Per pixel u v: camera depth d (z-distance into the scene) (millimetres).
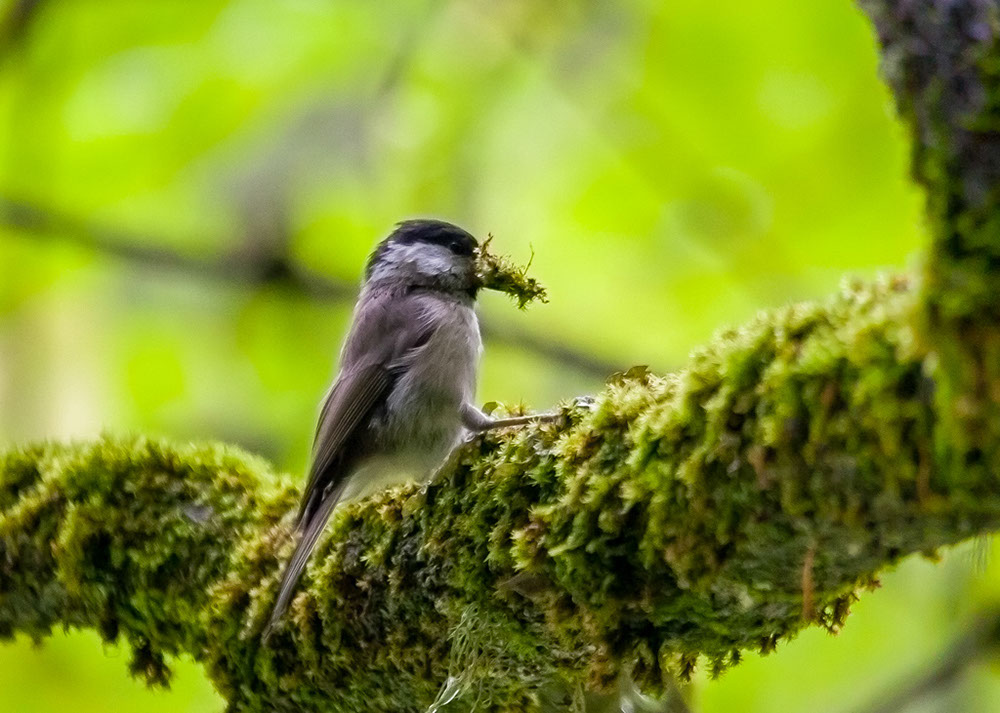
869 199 8859
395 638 5129
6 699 8664
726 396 3766
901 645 8820
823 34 8555
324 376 10133
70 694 8719
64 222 9609
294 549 5559
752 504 3764
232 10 9445
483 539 4680
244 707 5793
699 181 9297
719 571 3957
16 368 10328
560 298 10258
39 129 9438
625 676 4535
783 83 8820
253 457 6461
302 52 9695
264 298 10195
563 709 4965
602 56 9656
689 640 4410
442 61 10227
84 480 6277
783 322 3717
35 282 9906
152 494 6168
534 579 4391
